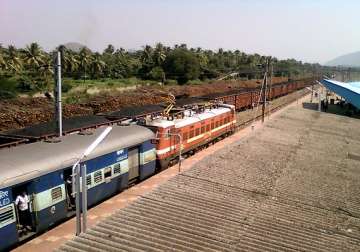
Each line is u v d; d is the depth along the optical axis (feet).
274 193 51.90
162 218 38.04
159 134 85.71
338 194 56.49
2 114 108.99
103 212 65.62
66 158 57.31
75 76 255.91
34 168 51.55
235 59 393.91
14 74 205.57
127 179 73.61
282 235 38.63
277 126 111.04
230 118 139.44
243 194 49.19
